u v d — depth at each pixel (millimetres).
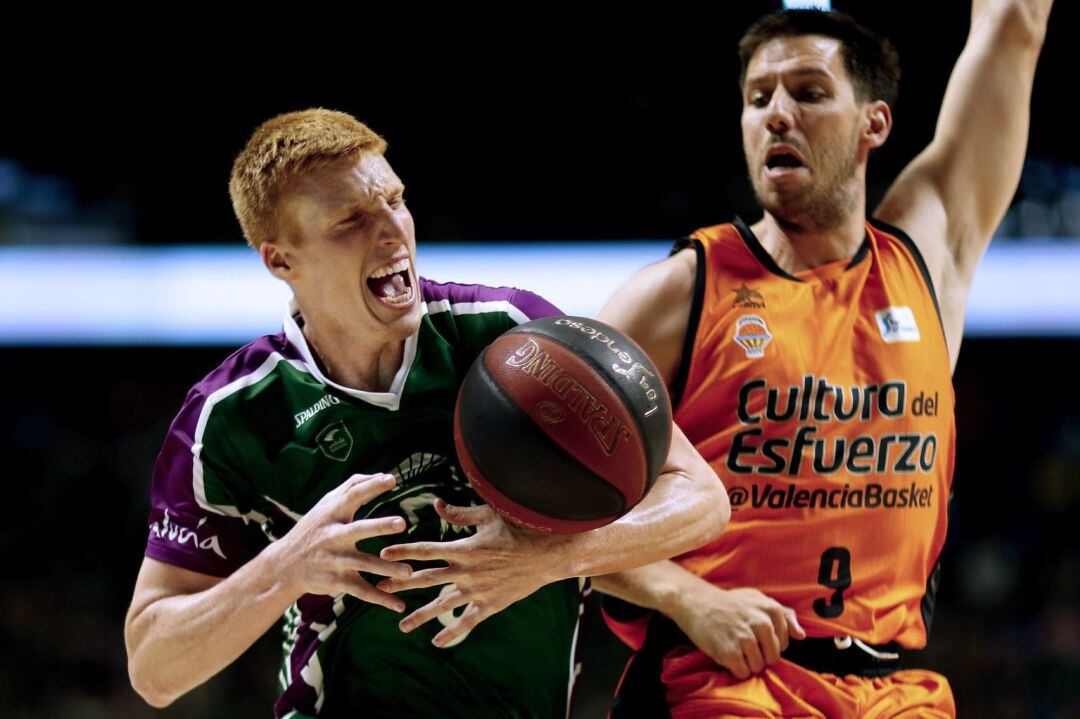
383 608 5043
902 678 5781
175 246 19250
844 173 5852
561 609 5195
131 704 18688
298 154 4660
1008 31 6391
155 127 22578
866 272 5918
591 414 4188
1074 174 19781
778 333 5715
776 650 5465
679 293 5816
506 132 22312
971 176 6379
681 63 22188
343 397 4945
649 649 5848
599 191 21719
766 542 5641
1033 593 19922
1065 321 18078
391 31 22938
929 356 5895
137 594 5039
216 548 5066
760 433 5656
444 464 5008
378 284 4805
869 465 5684
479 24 22719
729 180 21594
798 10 5891
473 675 5078
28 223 21172
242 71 22891
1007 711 17844
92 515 22312
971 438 22672
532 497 4219
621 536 4500
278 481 5012
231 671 18031
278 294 18938
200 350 23969
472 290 5148
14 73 22625
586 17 22500
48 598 20828
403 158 22250
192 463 5027
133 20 22891
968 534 21328
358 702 5145
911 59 19734
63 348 23766
